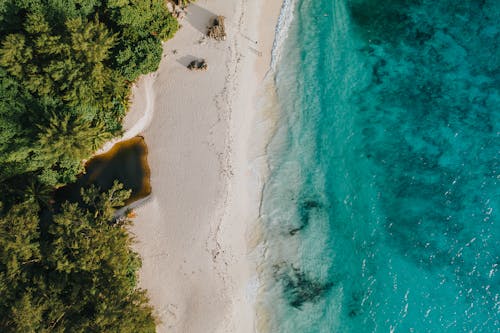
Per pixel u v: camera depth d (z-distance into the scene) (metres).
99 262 24.92
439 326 29.14
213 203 28.11
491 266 29.48
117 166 28.84
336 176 29.48
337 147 29.59
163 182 28.55
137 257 27.61
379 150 29.89
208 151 28.39
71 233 24.84
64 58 24.72
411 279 29.41
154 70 27.22
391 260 29.47
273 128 29.33
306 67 29.34
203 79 28.52
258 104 29.19
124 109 28.09
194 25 28.56
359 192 29.67
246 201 28.86
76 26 23.75
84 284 25.11
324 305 28.75
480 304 29.31
